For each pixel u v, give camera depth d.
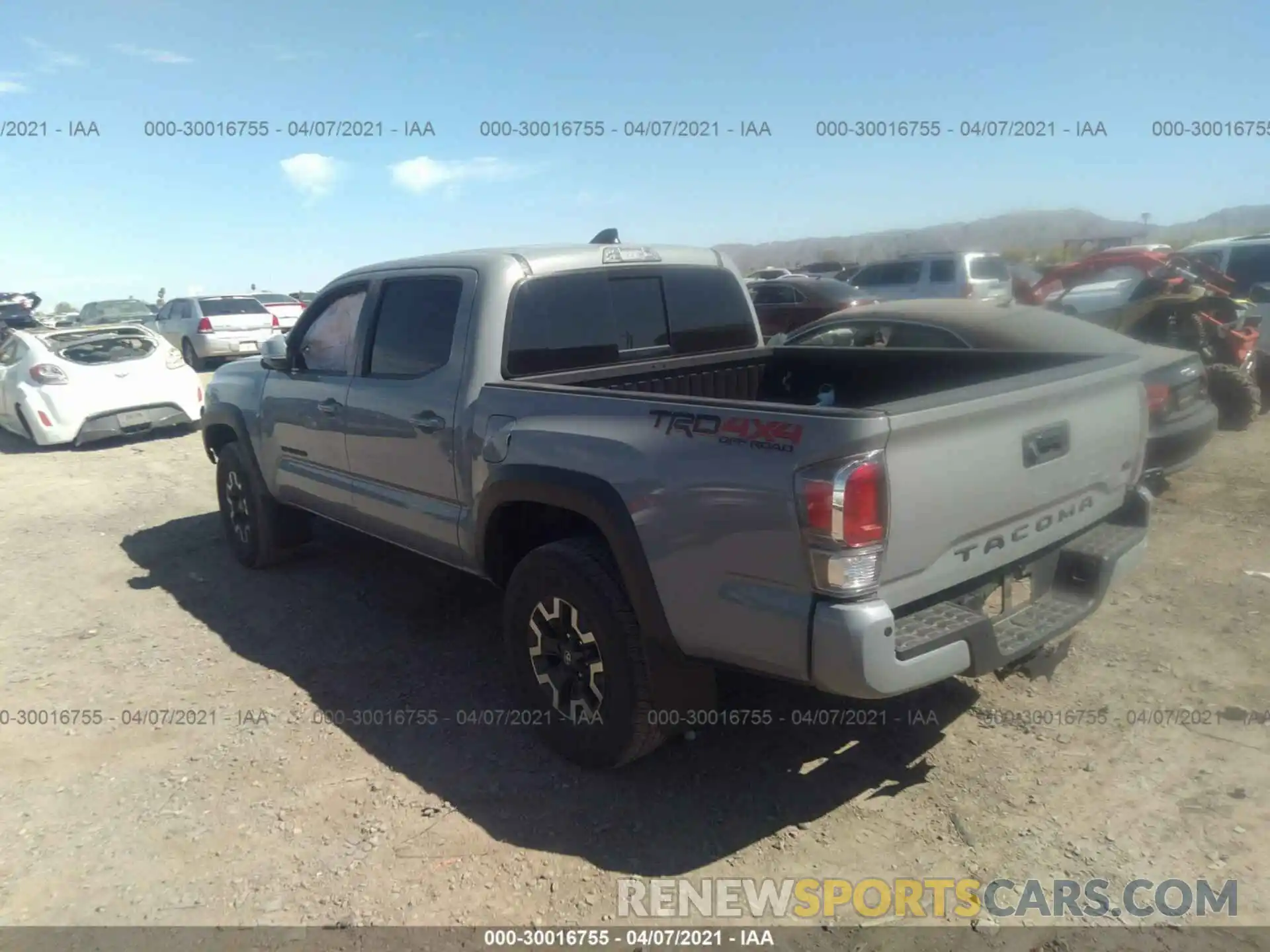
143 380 10.53
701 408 2.95
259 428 5.50
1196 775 3.32
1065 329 6.54
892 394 4.50
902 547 2.69
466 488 3.93
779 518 2.68
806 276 16.41
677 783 3.42
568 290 4.20
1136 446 3.67
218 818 3.28
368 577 5.71
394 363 4.38
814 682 2.72
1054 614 3.24
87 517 7.45
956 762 3.48
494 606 5.16
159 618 5.18
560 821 3.22
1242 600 4.71
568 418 3.40
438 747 3.72
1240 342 8.66
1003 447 2.96
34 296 27.48
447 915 2.78
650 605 3.10
